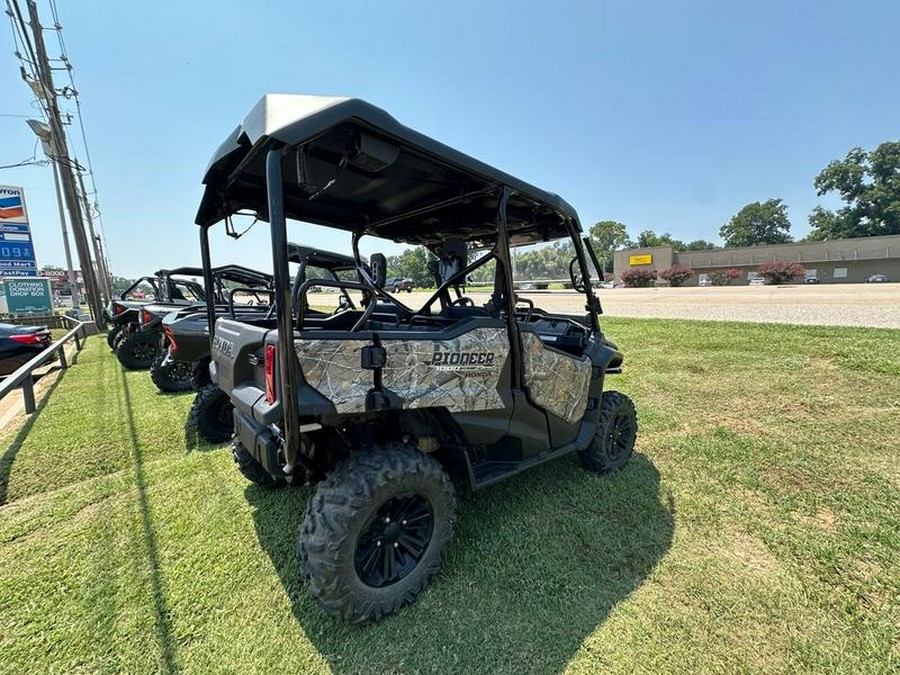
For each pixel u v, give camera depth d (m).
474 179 2.09
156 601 1.91
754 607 1.83
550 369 2.46
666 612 1.81
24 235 14.78
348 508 1.65
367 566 1.77
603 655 1.61
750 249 47.47
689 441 3.54
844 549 2.19
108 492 2.90
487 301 2.90
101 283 24.73
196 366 4.56
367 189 2.35
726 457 3.25
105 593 1.96
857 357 5.37
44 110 12.40
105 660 1.63
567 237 3.08
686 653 1.61
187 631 1.75
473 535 2.32
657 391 4.83
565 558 2.15
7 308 14.72
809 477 2.93
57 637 1.73
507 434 2.29
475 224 2.95
